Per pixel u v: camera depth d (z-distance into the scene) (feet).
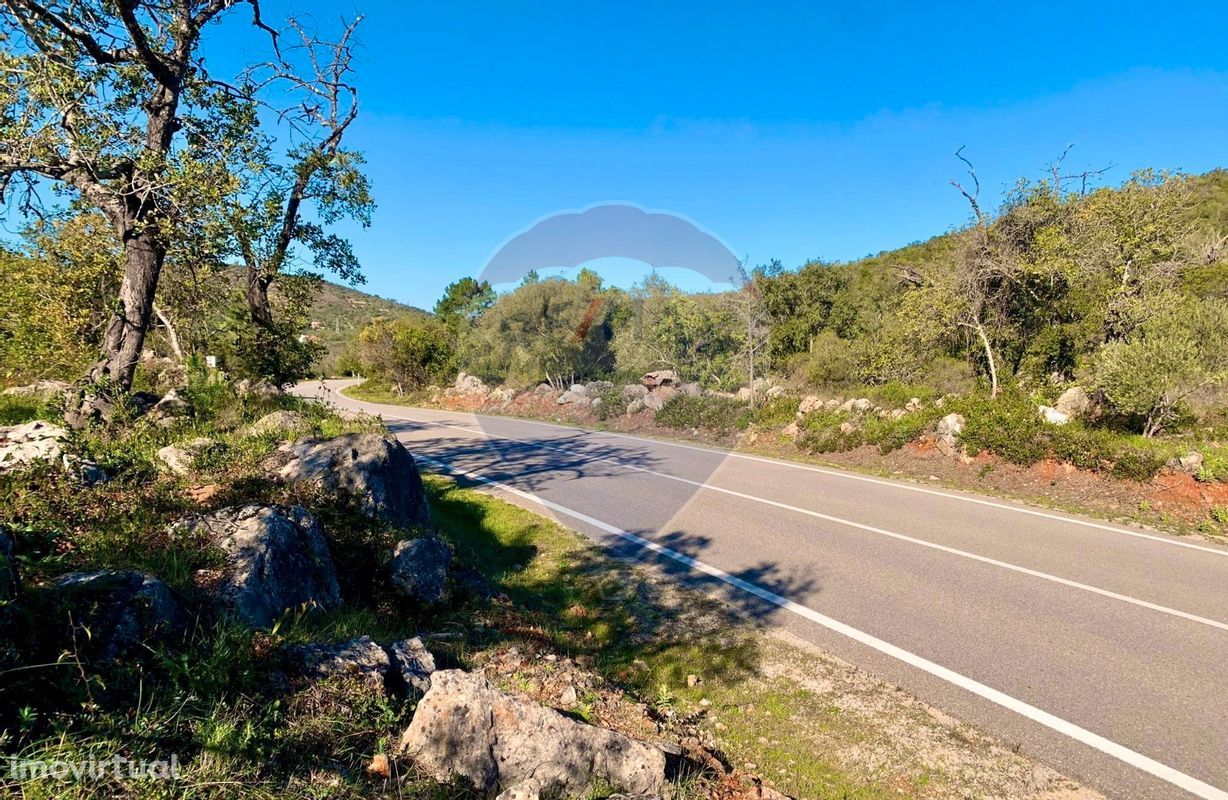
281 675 8.63
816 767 10.47
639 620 16.15
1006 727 11.51
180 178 24.66
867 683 13.10
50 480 13.64
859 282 84.23
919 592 17.78
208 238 26.86
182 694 7.38
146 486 15.01
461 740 8.12
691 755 10.13
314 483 16.69
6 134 23.13
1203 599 17.20
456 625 13.98
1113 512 26.43
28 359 39.75
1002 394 39.68
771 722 11.80
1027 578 18.83
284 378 42.32
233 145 28.04
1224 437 33.53
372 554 15.07
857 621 15.98
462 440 38.01
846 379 56.18
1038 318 51.16
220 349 42.83
